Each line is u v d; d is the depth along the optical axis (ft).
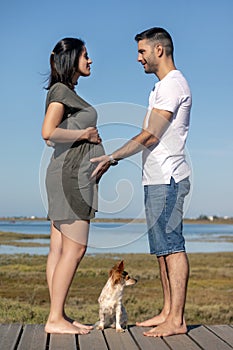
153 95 13.79
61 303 13.41
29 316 39.91
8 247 110.32
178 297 13.42
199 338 13.10
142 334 13.43
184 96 13.42
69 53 13.17
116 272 13.96
